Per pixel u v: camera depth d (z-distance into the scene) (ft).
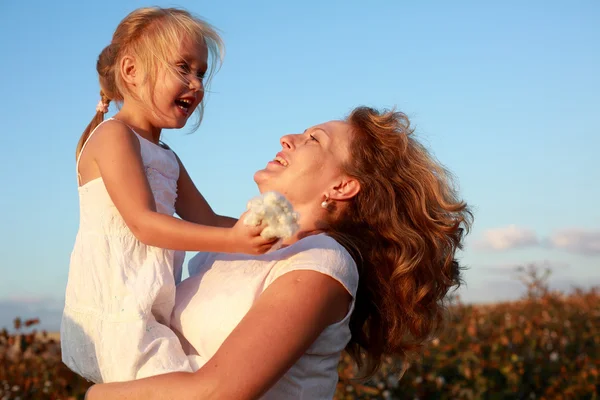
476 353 19.65
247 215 6.42
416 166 8.64
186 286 7.98
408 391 17.81
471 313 25.08
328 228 8.52
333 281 7.28
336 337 7.49
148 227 7.09
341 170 8.45
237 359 6.59
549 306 27.58
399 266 8.32
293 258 7.45
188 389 6.48
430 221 8.52
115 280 7.32
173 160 8.38
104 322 7.29
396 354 8.82
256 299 7.34
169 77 7.98
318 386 7.48
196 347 7.48
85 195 7.70
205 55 8.34
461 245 9.10
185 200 9.12
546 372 19.39
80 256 7.64
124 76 8.11
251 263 7.75
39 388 18.13
